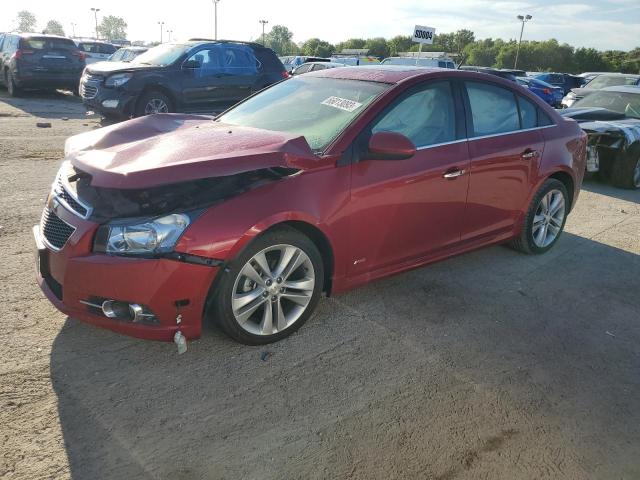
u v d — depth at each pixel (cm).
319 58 2747
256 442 255
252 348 331
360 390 299
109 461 238
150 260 279
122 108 1045
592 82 1702
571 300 427
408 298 412
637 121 876
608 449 266
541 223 507
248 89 1199
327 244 340
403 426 273
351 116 361
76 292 290
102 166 291
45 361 304
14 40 1524
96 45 2330
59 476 227
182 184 300
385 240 371
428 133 391
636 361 346
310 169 324
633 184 828
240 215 296
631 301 433
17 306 359
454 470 247
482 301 415
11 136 930
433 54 2658
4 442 243
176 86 1095
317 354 330
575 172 519
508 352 347
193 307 294
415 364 327
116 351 319
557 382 318
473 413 286
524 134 464
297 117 386
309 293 341
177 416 269
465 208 420
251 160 293
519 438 270
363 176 347
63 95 1694
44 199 582
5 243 460
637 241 581
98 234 285
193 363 312
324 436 262
